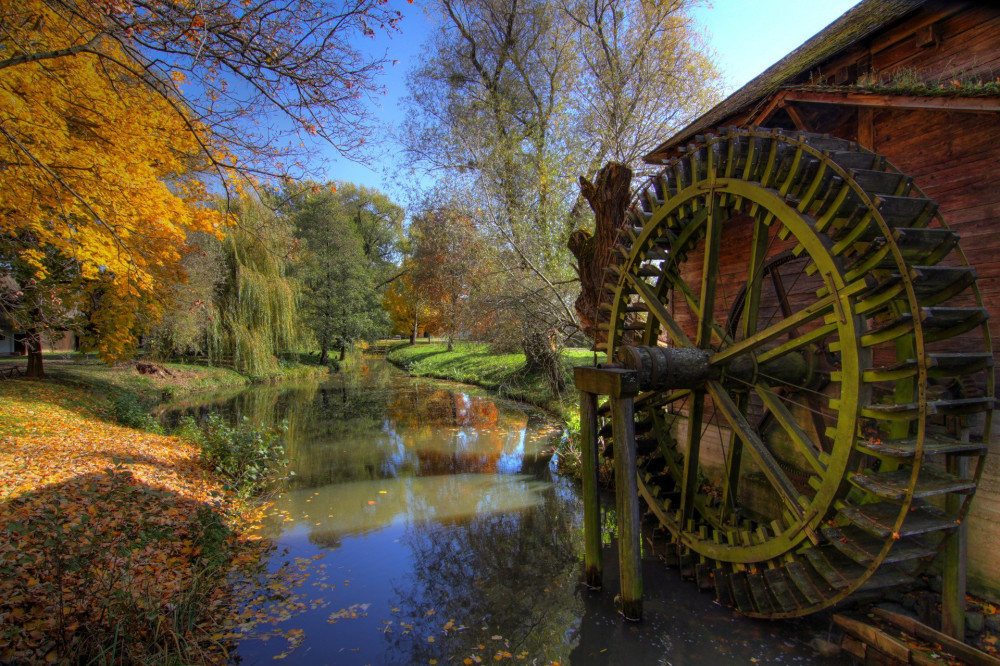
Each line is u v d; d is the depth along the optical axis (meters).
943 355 2.88
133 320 10.98
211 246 15.17
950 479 3.07
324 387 19.11
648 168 11.85
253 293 18.38
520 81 15.38
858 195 3.23
